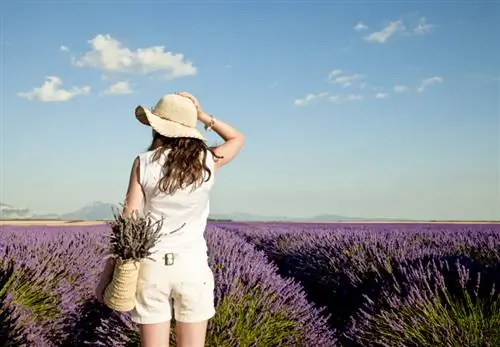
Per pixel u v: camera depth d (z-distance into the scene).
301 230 15.13
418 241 9.08
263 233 15.86
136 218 2.23
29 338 4.09
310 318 4.34
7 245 6.16
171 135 2.31
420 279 4.40
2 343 3.84
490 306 3.84
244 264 4.56
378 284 5.34
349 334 4.77
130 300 2.24
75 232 10.50
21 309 4.25
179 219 2.29
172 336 3.49
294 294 4.36
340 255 6.99
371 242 7.48
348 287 6.18
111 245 2.23
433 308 3.96
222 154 2.51
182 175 2.27
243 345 3.54
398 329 3.94
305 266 8.27
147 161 2.31
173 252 2.26
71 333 4.86
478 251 7.27
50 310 4.76
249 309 3.74
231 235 11.58
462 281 4.08
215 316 3.64
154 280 2.23
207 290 2.32
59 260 5.81
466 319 3.78
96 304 5.51
